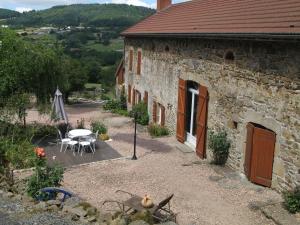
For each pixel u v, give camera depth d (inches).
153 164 454.3
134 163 460.4
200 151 477.7
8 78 544.1
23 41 586.6
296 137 323.6
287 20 336.2
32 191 329.1
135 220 271.9
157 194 363.9
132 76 821.9
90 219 265.1
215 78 446.9
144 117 708.0
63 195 326.3
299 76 314.3
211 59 452.8
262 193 357.4
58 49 642.8
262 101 364.2
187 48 516.7
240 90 399.2
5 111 562.3
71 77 1183.6
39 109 601.6
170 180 399.5
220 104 440.1
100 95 1476.4
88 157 485.7
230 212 323.0
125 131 649.6
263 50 357.1
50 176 350.3
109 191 372.5
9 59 552.1
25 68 556.4
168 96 603.8
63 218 265.7
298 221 293.7
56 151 510.3
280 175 349.1
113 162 465.4
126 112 861.8
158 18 780.0
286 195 319.0
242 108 398.0
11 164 440.1
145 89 727.7
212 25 467.5
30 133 563.5
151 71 682.8
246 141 394.0
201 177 405.4
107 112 925.2
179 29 548.4
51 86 601.3
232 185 379.9
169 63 589.0
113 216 277.1
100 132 601.3
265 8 410.3
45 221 258.7
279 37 309.3
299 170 322.0
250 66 378.3
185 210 328.8
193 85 528.4
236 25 411.2
